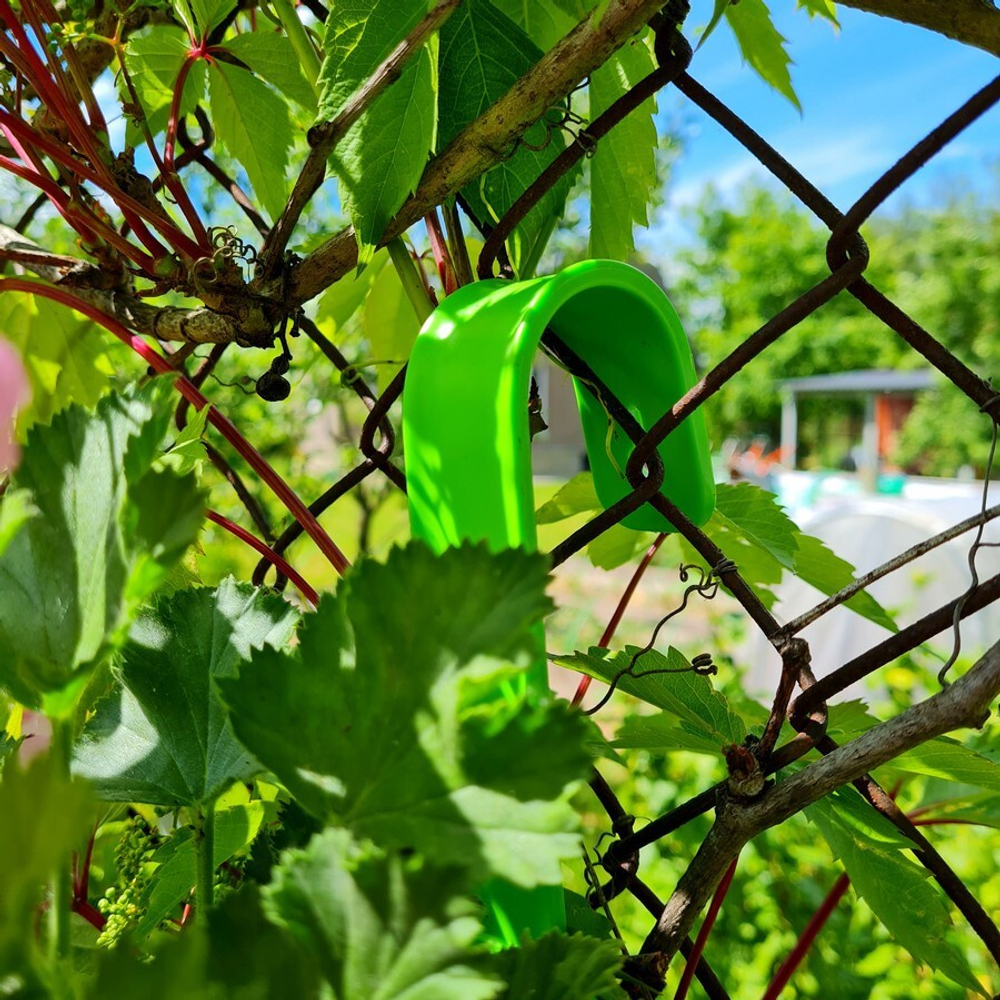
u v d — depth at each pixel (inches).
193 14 11.0
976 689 6.0
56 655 5.1
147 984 3.6
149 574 4.4
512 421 6.3
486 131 7.9
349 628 5.2
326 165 8.1
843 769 6.5
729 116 7.7
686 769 33.0
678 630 93.8
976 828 27.1
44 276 10.4
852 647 58.5
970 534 57.6
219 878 8.6
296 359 34.9
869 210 7.2
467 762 4.8
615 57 10.0
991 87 6.6
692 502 8.8
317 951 4.4
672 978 21.6
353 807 4.9
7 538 4.8
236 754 6.9
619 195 10.5
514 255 8.9
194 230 9.8
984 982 22.5
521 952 5.3
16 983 3.5
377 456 10.2
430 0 7.6
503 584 5.0
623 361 8.6
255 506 12.3
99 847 11.2
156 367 10.0
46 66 9.3
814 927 11.5
